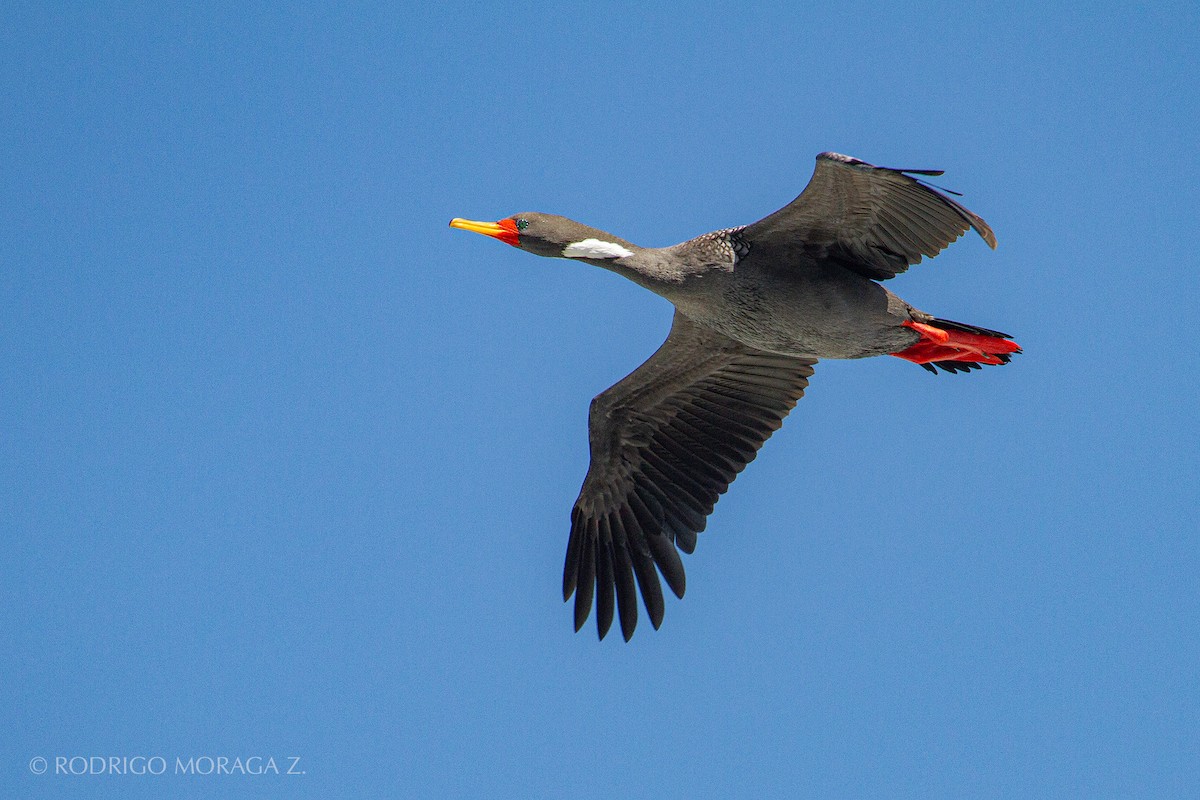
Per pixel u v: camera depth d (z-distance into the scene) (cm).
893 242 1518
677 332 1736
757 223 1544
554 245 1697
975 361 1686
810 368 1761
